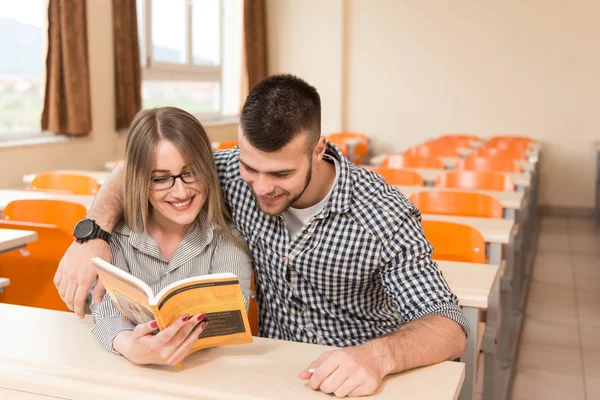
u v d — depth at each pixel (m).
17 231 2.42
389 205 1.46
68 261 1.49
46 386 1.20
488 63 7.81
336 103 8.22
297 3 8.17
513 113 7.78
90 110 5.12
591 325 3.91
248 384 1.18
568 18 7.47
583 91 7.51
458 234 2.41
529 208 5.45
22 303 2.61
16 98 4.86
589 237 6.41
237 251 1.59
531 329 3.84
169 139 1.46
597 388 3.07
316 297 1.56
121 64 5.53
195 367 1.25
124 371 1.22
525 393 3.00
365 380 1.14
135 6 5.65
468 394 1.90
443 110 8.02
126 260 1.56
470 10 7.80
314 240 1.50
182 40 7.07
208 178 1.52
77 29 4.91
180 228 1.60
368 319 1.60
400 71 8.11
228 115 8.03
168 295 1.16
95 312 1.42
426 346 1.26
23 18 4.85
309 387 1.17
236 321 1.27
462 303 1.85
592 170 7.54
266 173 1.29
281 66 8.33
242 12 7.68
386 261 1.45
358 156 7.18
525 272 4.83
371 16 8.12
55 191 3.60
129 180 1.50
